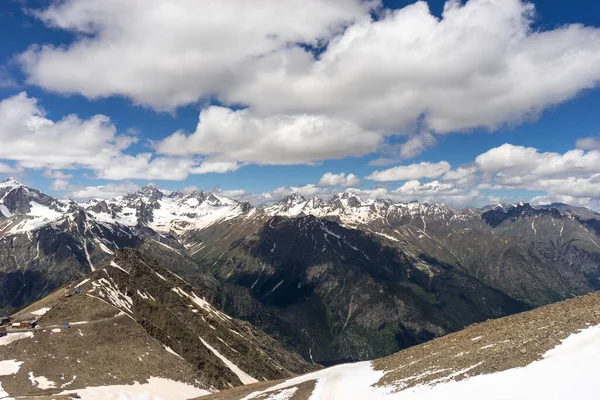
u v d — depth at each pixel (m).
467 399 41.16
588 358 40.12
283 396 70.12
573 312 57.12
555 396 35.72
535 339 50.34
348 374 74.56
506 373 44.25
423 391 48.50
